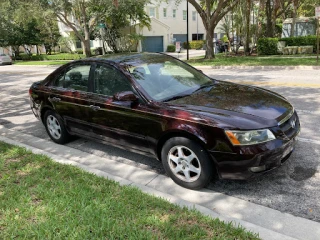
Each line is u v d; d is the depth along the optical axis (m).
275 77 11.18
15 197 3.44
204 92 4.14
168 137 3.71
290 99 7.41
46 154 4.80
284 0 25.52
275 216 3.07
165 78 4.35
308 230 2.82
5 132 6.27
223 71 14.32
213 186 3.73
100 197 3.36
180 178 3.71
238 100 3.82
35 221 3.00
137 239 2.64
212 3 23.58
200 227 2.78
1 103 9.60
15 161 4.48
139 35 31.16
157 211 3.07
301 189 3.52
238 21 24.31
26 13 23.16
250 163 3.21
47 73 18.25
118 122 4.16
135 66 4.36
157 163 4.52
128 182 3.77
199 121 3.38
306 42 20.50
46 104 5.29
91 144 5.37
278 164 3.37
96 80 4.54
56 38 35.31
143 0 25.31
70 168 4.16
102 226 2.82
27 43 35.66
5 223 2.97
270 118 3.40
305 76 10.97
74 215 3.04
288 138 3.41
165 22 40.03
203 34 46.50
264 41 21.66
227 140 3.23
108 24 28.47
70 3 23.09
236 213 3.17
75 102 4.72
